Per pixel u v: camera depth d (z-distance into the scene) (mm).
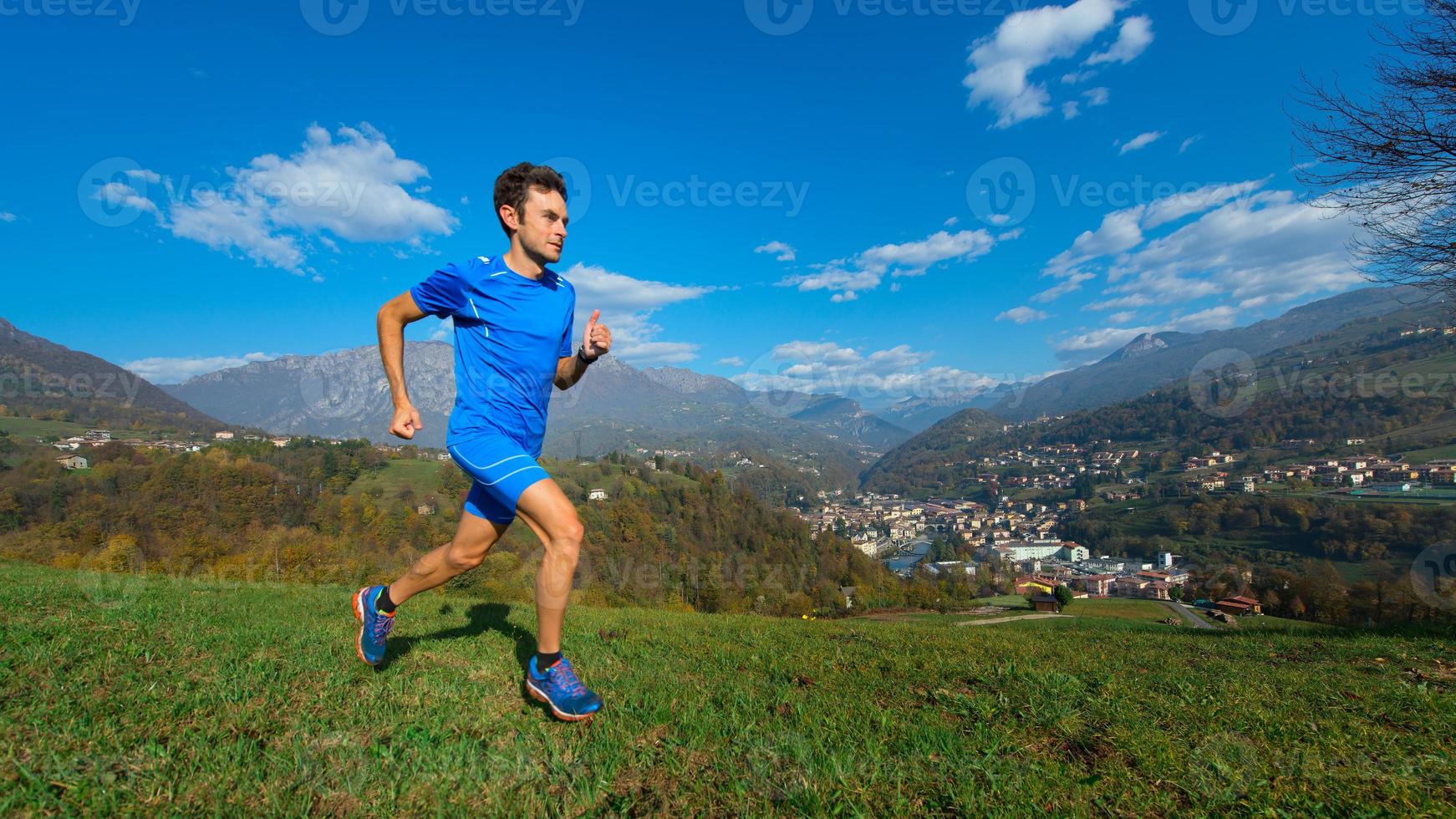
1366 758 2549
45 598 4816
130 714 2336
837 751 2367
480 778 2064
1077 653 5578
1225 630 8664
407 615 5906
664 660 4109
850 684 3590
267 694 2697
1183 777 2316
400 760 2154
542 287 2754
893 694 3359
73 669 2857
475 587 18781
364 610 3109
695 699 3016
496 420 2646
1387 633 8016
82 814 1696
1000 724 2875
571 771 2162
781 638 5961
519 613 6605
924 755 2393
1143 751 2529
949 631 7703
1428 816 2035
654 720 2686
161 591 6281
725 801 2035
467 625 5188
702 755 2348
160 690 2633
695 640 5379
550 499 2547
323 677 3055
